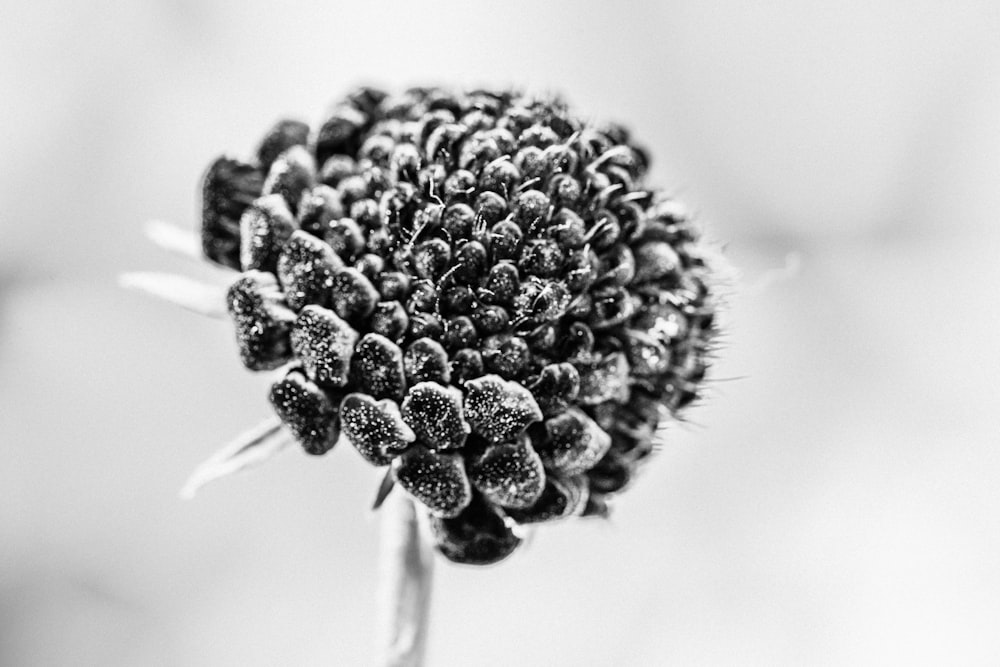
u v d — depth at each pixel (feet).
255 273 0.36
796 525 0.57
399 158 0.36
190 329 0.54
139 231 0.55
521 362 0.35
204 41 0.56
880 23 0.57
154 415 0.54
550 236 0.35
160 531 0.53
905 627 0.55
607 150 0.37
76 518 0.53
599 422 0.36
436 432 0.35
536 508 0.35
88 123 0.54
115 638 0.52
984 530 0.56
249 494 0.54
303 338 0.35
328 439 0.35
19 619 0.51
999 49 0.57
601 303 0.36
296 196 0.36
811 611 0.56
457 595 0.55
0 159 0.53
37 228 0.53
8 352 0.53
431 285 0.35
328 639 0.53
